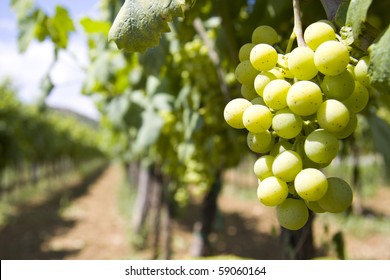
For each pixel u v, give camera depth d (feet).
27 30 8.77
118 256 27.43
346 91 2.97
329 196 2.95
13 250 30.01
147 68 6.63
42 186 66.44
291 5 5.33
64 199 53.62
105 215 43.70
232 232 33.12
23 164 58.08
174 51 8.64
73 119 106.32
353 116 3.23
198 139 10.61
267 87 3.09
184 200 19.08
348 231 28.91
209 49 7.44
